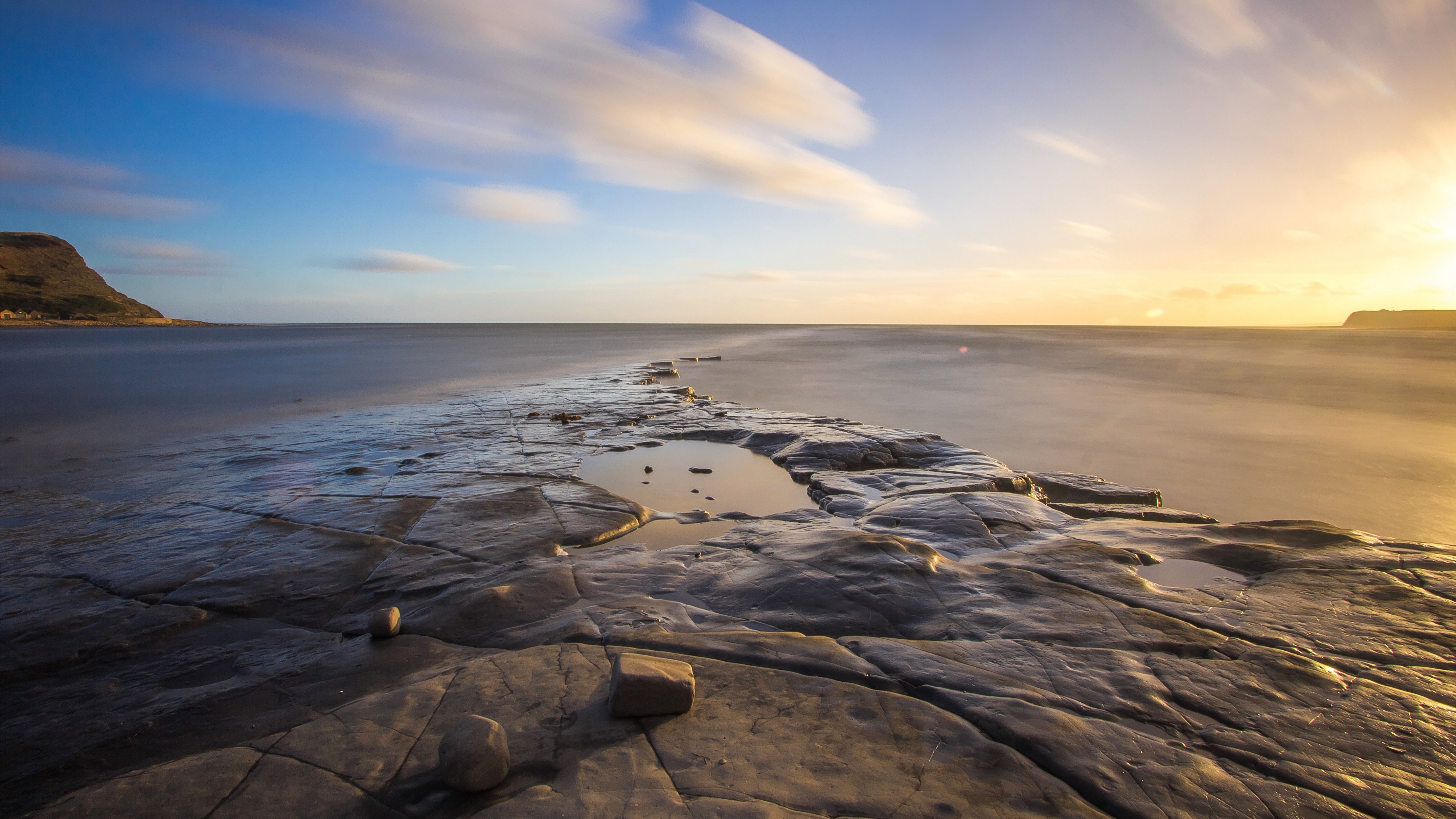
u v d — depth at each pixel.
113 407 19.86
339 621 5.34
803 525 7.91
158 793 3.05
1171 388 29.91
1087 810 2.91
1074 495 10.43
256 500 8.96
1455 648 4.44
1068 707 3.75
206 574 6.32
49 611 5.54
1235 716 3.66
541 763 3.23
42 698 4.24
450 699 3.85
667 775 3.12
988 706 3.72
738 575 6.03
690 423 15.86
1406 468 14.36
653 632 4.72
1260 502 11.97
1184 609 5.11
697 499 9.66
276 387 26.05
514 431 14.86
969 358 50.44
